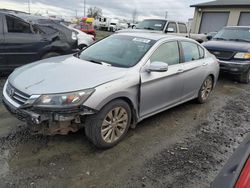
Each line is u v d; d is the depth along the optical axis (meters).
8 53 5.91
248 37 8.58
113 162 3.10
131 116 3.65
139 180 2.81
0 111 4.29
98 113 3.10
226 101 6.03
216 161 3.31
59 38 6.86
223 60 7.84
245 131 4.34
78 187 2.63
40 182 2.65
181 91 4.60
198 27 23.70
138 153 3.34
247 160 1.71
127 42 4.22
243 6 20.19
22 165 2.90
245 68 7.62
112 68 3.52
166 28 11.38
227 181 1.61
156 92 3.90
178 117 4.71
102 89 3.04
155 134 3.93
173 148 3.55
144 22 12.14
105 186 2.68
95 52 4.20
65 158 3.09
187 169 3.08
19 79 3.24
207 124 4.51
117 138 3.46
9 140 3.40
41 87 2.95
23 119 2.99
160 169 3.04
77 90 2.90
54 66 3.56
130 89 3.40
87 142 3.48
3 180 2.64
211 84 5.69
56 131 3.00
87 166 2.98
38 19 7.52
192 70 4.72
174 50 4.39
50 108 2.80
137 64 3.65
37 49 6.35
